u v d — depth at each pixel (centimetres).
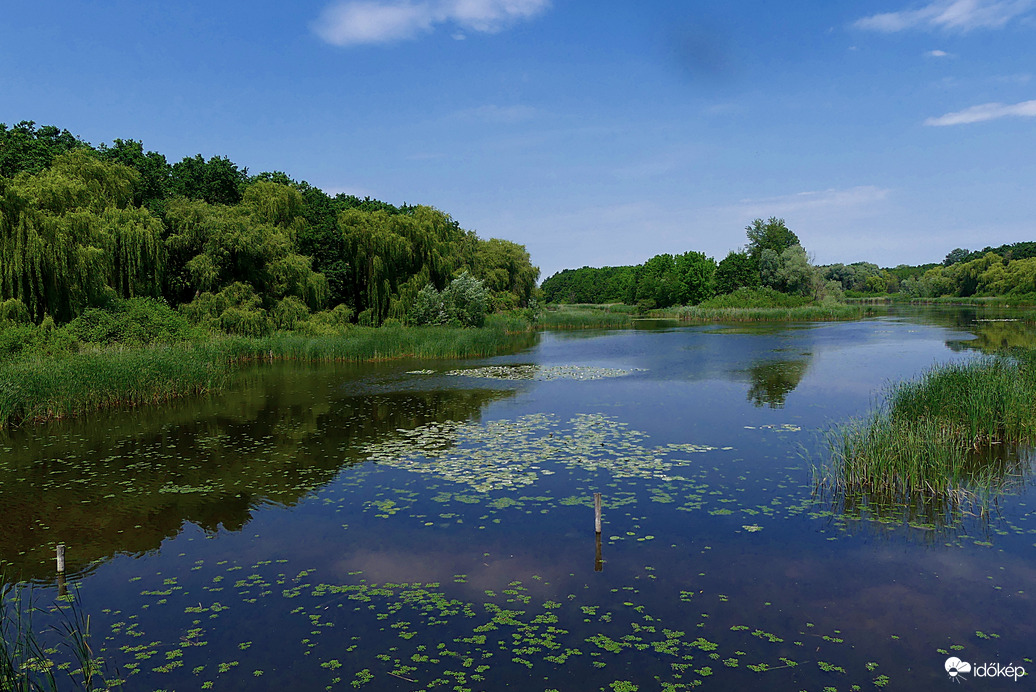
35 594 822
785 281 9419
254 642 698
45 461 1464
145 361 2286
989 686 596
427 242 5084
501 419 1833
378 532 999
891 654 652
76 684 628
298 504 1139
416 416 1911
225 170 4762
